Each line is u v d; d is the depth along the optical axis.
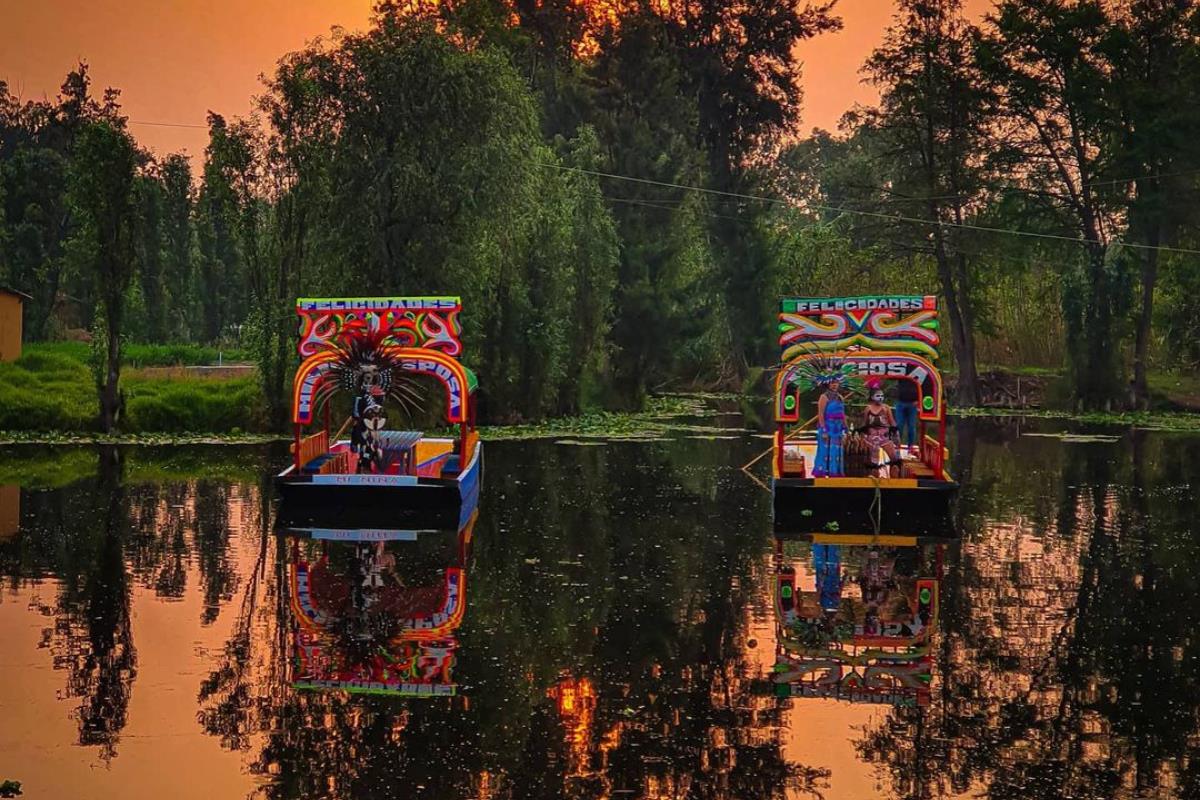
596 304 46.59
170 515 21.28
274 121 35.97
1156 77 52.34
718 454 32.66
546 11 65.25
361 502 21.66
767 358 61.41
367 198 36.12
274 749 10.21
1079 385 51.44
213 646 13.16
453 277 37.12
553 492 25.09
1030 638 13.88
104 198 33.94
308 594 15.55
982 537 20.11
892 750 10.38
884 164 59.84
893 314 22.50
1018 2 54.41
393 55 36.50
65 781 9.51
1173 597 15.84
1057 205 55.25
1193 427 43.72
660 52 58.31
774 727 10.89
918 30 55.47
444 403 38.00
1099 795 9.51
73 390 38.44
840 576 16.97
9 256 63.91
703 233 61.09
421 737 10.52
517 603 15.18
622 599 15.45
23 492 23.69
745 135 64.94
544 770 9.82
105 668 12.34
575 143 52.19
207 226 69.69
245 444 33.19
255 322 36.16
